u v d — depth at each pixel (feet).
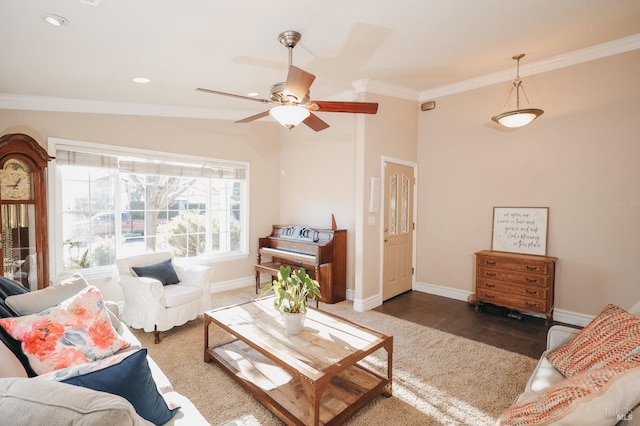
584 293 10.92
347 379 7.19
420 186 15.19
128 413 2.33
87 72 9.24
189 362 8.43
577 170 11.01
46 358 5.06
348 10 7.07
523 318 11.64
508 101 12.39
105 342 5.79
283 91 7.67
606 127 10.44
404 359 8.59
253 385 7.00
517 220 12.30
